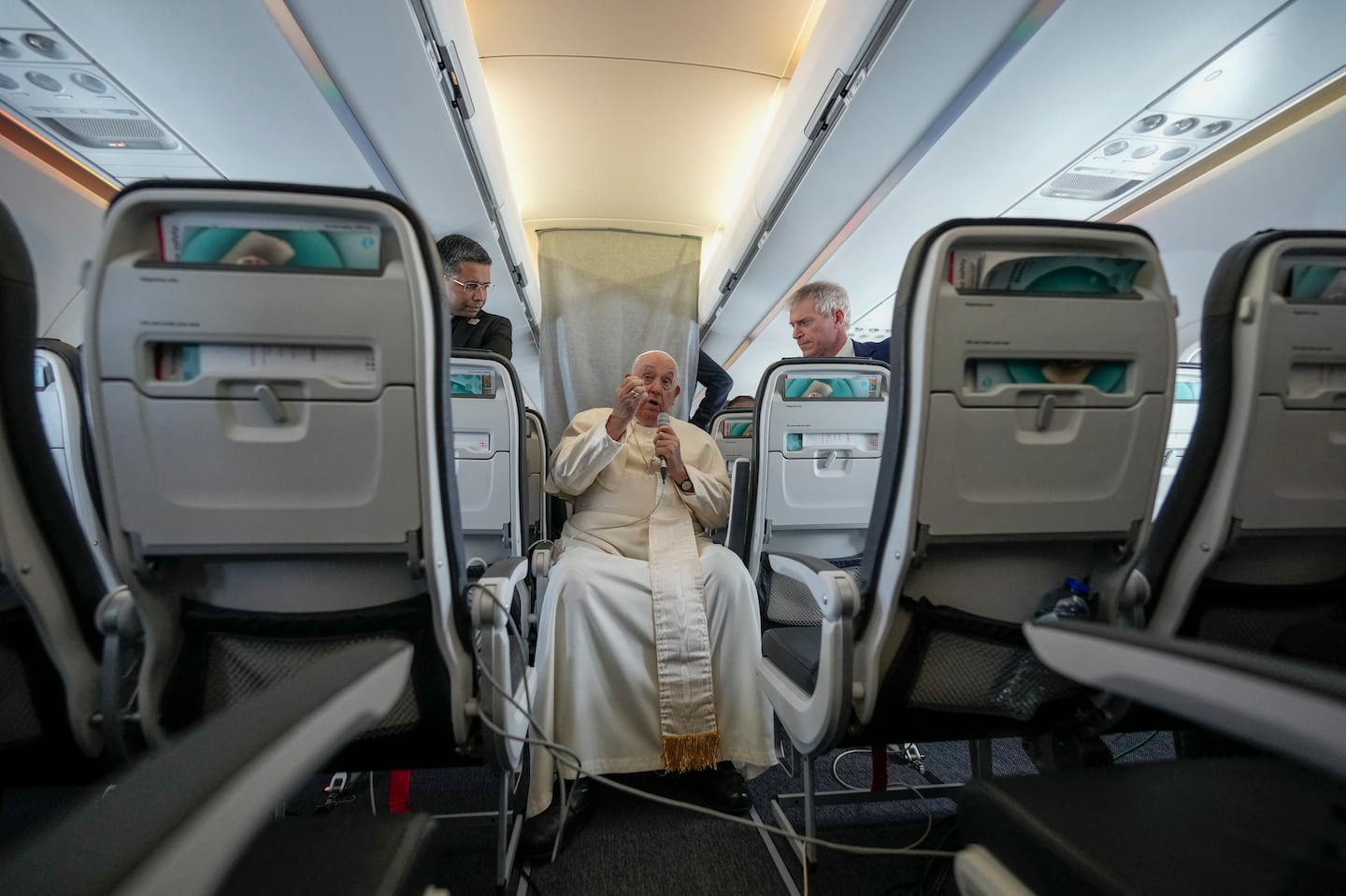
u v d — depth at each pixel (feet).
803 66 9.96
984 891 2.13
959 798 2.44
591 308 19.04
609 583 5.57
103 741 3.18
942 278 3.02
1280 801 2.20
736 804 5.23
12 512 2.77
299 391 2.82
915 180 10.73
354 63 7.96
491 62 11.21
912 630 3.52
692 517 6.86
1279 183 9.35
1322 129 8.33
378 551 2.98
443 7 8.00
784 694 4.36
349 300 2.71
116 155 9.77
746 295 17.49
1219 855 1.92
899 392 3.18
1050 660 2.38
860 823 5.17
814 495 7.34
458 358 6.25
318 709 1.54
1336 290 3.25
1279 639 3.23
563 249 18.83
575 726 5.24
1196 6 6.80
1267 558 3.70
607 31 10.45
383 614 3.19
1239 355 3.26
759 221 13.64
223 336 2.70
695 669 5.40
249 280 2.68
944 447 3.12
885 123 9.36
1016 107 8.65
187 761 1.25
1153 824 2.07
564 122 13.10
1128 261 3.17
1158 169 10.12
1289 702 1.40
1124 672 1.96
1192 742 4.09
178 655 3.16
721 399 16.12
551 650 5.28
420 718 3.37
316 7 7.10
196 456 2.81
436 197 11.56
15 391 2.68
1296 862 1.89
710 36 10.54
